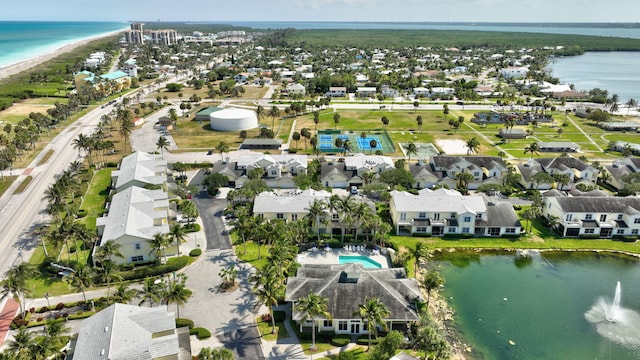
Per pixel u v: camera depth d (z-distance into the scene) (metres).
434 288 95.12
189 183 155.12
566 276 104.88
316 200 116.00
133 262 103.44
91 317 73.31
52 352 68.56
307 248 111.69
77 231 100.38
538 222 131.50
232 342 79.19
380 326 80.81
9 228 121.00
